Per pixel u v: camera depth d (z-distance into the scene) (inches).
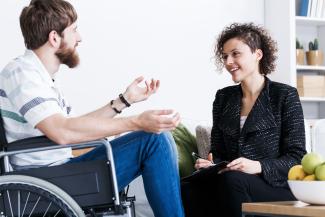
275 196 97.6
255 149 104.4
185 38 170.2
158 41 166.6
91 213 80.7
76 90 155.3
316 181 73.0
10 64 83.9
